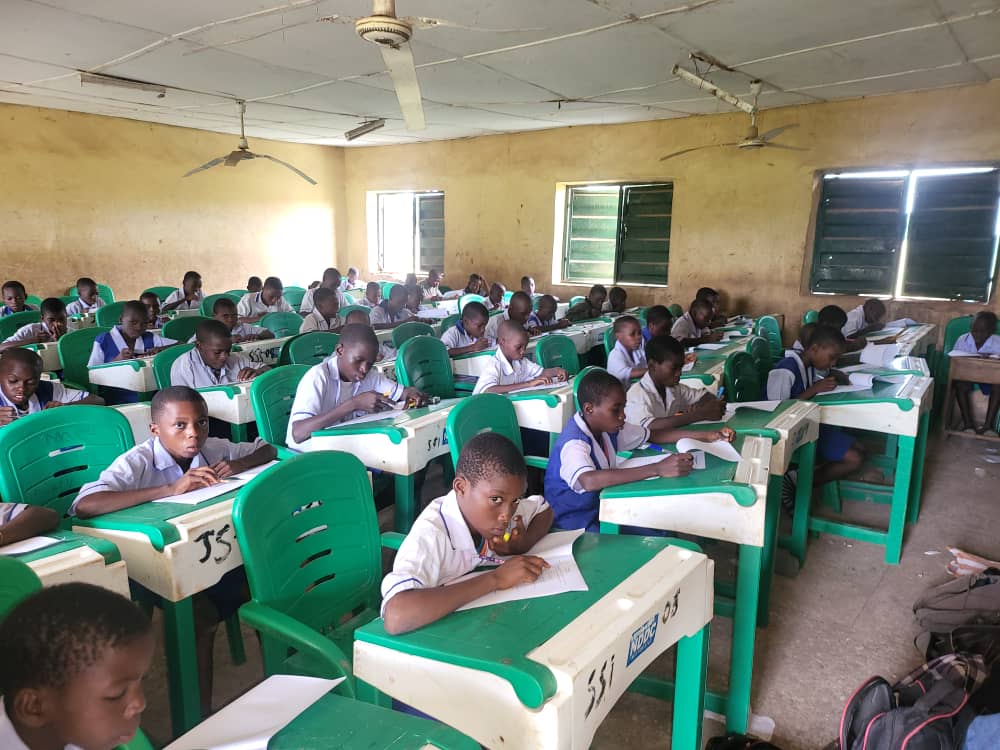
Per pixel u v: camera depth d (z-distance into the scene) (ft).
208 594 5.75
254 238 29.50
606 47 14.30
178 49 14.76
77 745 2.48
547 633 3.51
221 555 5.01
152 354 13.56
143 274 26.03
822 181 20.72
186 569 4.77
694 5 11.73
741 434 7.38
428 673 3.51
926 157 18.78
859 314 19.35
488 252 28.17
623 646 3.58
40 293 23.34
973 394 16.02
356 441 7.73
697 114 22.18
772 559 7.55
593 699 3.36
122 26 13.17
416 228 31.45
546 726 3.13
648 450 7.13
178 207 26.73
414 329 14.30
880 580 8.87
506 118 23.15
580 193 25.86
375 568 5.52
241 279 29.32
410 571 3.94
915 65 15.83
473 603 3.83
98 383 12.16
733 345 14.71
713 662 7.03
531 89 18.45
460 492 4.38
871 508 11.39
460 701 3.42
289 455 6.73
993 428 15.44
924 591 8.58
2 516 4.72
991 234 18.47
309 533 5.01
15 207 22.40
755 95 17.29
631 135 23.81
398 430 7.52
